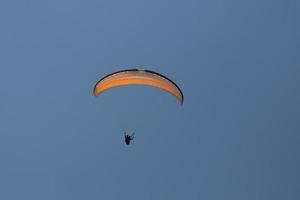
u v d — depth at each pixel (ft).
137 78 428.97
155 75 428.56
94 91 440.45
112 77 432.66
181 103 431.84
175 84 428.97
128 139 450.30
